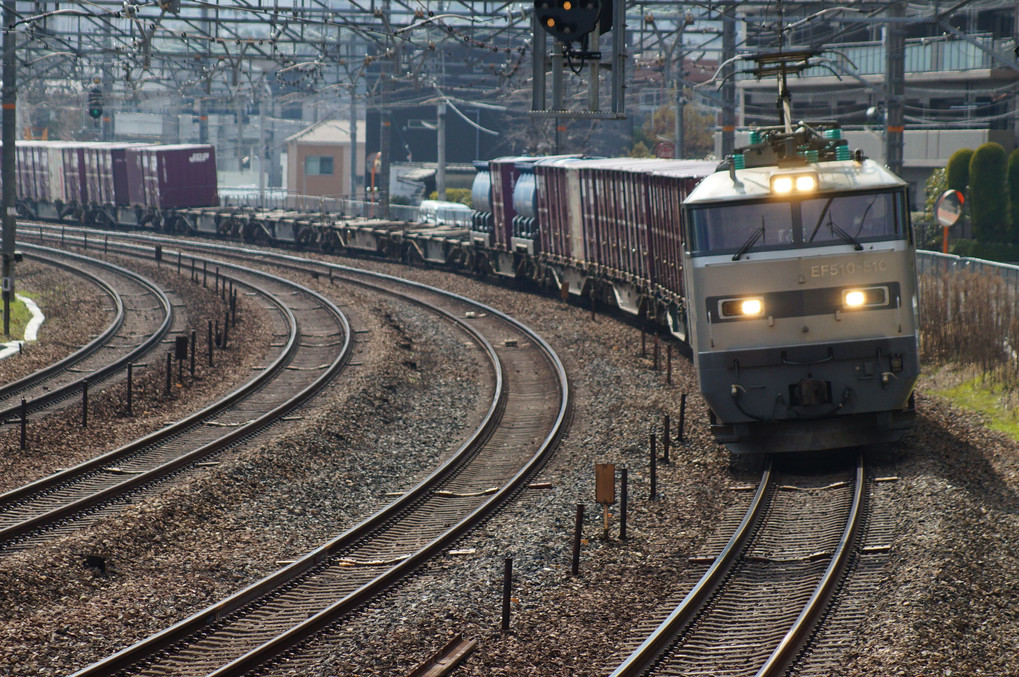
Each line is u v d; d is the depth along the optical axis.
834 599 43.56
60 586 47.28
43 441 72.62
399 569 48.91
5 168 122.12
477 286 155.62
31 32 126.00
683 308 95.38
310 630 42.31
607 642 40.84
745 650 39.59
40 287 152.88
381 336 112.50
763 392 60.69
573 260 130.25
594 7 50.06
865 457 64.69
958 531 48.81
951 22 191.75
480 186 163.38
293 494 63.41
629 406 80.81
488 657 39.41
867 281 59.22
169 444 72.38
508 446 74.50
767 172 61.47
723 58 139.25
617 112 55.91
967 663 36.69
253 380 92.00
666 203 98.19
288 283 154.62
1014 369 78.69
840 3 111.75
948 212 97.81
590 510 58.03
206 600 47.72
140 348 106.25
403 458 73.56
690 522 55.66
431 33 185.88
